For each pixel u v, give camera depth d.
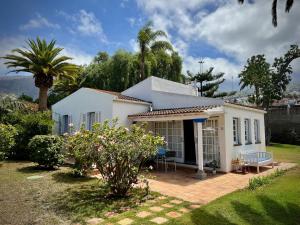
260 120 15.44
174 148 14.01
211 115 11.18
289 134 29.27
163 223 5.40
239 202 6.76
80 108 15.45
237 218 5.66
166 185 9.00
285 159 16.16
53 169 11.73
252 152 13.00
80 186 8.58
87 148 7.35
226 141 11.73
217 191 8.17
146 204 6.75
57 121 17.20
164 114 11.89
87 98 14.97
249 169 12.21
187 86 19.95
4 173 10.71
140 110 14.91
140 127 8.22
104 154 7.13
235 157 12.29
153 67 27.77
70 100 16.36
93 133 7.35
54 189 8.20
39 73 20.42
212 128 12.21
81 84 31.72
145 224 5.36
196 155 12.94
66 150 11.43
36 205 6.64
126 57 28.09
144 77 25.70
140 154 7.49
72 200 7.04
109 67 29.48
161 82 17.09
